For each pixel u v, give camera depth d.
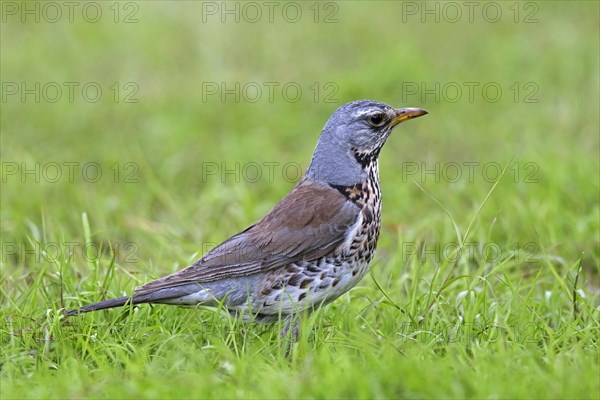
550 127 18.28
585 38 22.28
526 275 13.01
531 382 8.80
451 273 12.20
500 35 22.86
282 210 10.88
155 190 15.98
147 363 9.67
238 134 18.81
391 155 17.88
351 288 11.12
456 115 19.39
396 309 11.14
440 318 10.73
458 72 21.17
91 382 9.16
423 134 18.80
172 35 23.45
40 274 11.54
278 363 9.59
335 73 21.20
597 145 17.59
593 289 12.88
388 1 25.44
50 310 10.70
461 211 14.83
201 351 9.93
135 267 13.39
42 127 19.41
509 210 14.32
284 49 22.72
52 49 23.11
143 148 18.27
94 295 11.30
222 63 22.02
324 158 11.20
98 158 17.97
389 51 21.83
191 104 20.08
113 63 22.41
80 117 19.67
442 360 9.35
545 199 14.69
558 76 20.69
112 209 15.63
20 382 9.26
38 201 15.67
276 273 10.65
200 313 11.17
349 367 8.92
